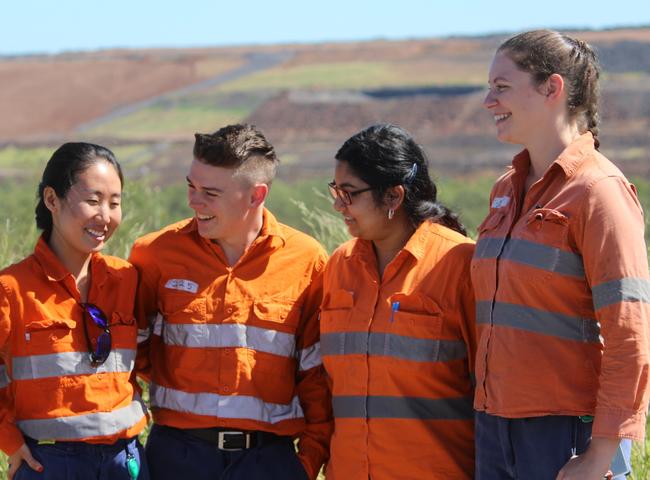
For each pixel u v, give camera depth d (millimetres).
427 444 4336
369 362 4367
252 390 4512
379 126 4473
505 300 3955
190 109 99812
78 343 4352
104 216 4387
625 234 3746
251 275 4621
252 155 4543
